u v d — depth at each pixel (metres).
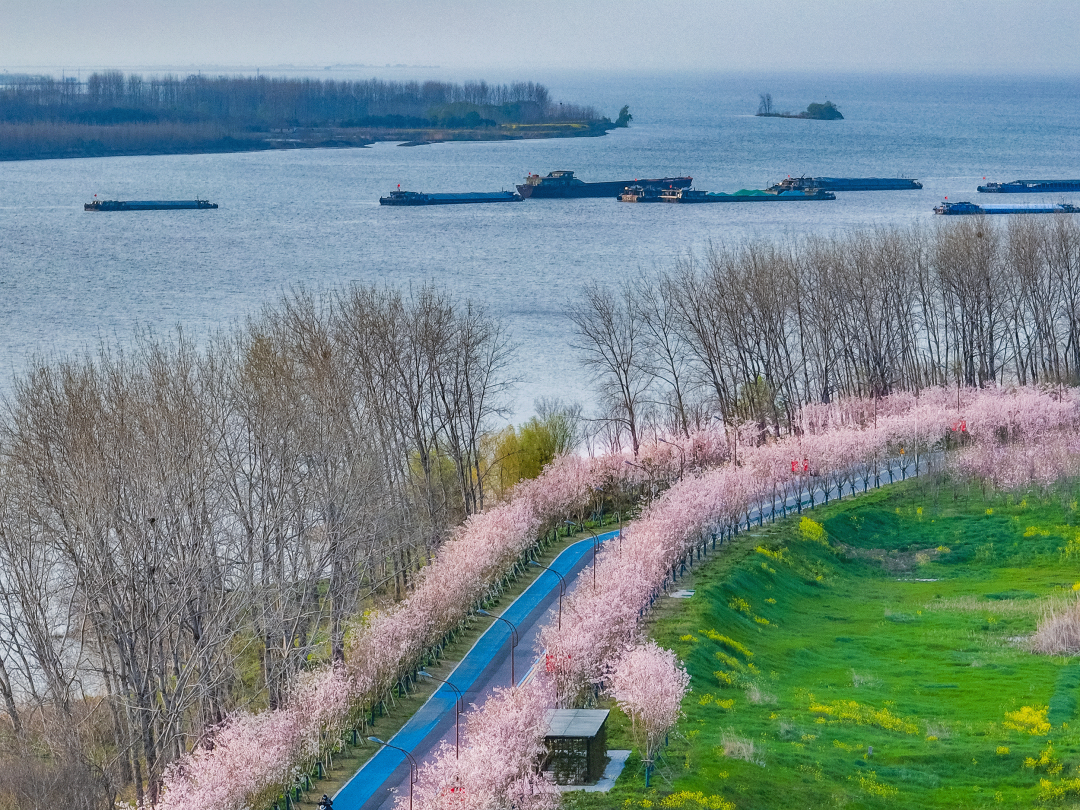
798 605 110.25
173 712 83.19
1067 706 83.44
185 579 89.38
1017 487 134.62
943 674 92.25
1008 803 70.25
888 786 72.25
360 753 82.38
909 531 128.38
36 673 101.69
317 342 119.75
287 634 99.25
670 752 75.50
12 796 72.81
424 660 96.50
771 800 70.38
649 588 99.69
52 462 89.31
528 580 115.50
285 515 106.69
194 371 129.00
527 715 72.06
